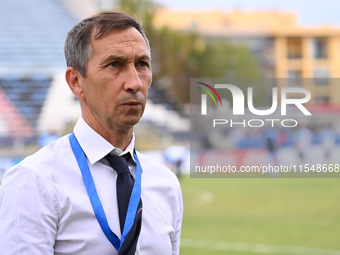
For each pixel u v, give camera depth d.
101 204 1.90
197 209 12.62
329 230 9.80
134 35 1.97
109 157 2.00
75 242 1.85
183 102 38.56
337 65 52.75
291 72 53.34
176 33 41.19
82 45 1.97
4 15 31.50
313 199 13.94
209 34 54.53
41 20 31.56
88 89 1.97
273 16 63.50
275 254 7.99
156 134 25.70
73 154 1.97
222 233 9.65
